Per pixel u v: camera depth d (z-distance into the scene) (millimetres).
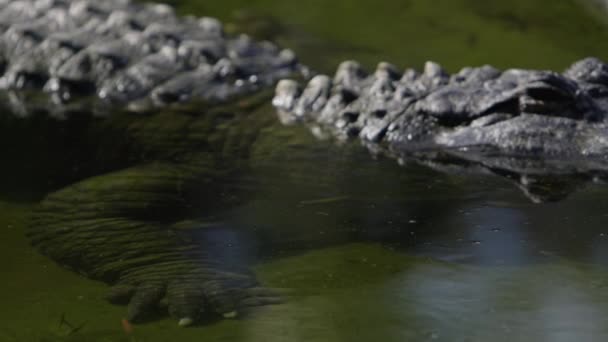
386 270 13672
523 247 13953
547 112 16719
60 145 19062
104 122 19953
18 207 16609
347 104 18906
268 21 28734
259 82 21484
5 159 18500
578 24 28000
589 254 13625
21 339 11844
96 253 14422
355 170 16766
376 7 30219
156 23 23266
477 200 15391
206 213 15828
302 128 18719
